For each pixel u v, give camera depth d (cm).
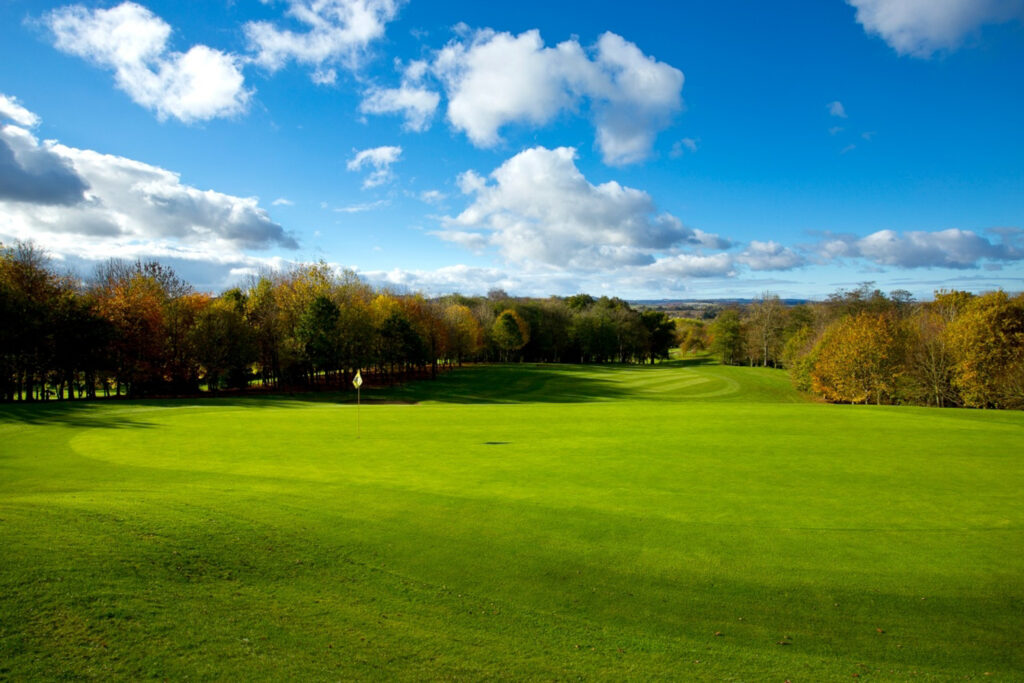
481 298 13338
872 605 929
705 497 1506
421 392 6456
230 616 776
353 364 6431
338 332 6169
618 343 12462
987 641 830
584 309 14400
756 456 2077
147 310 5128
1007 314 4581
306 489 1486
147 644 679
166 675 619
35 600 736
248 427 2764
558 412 3522
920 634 845
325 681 635
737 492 1562
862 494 1553
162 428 2698
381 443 2328
